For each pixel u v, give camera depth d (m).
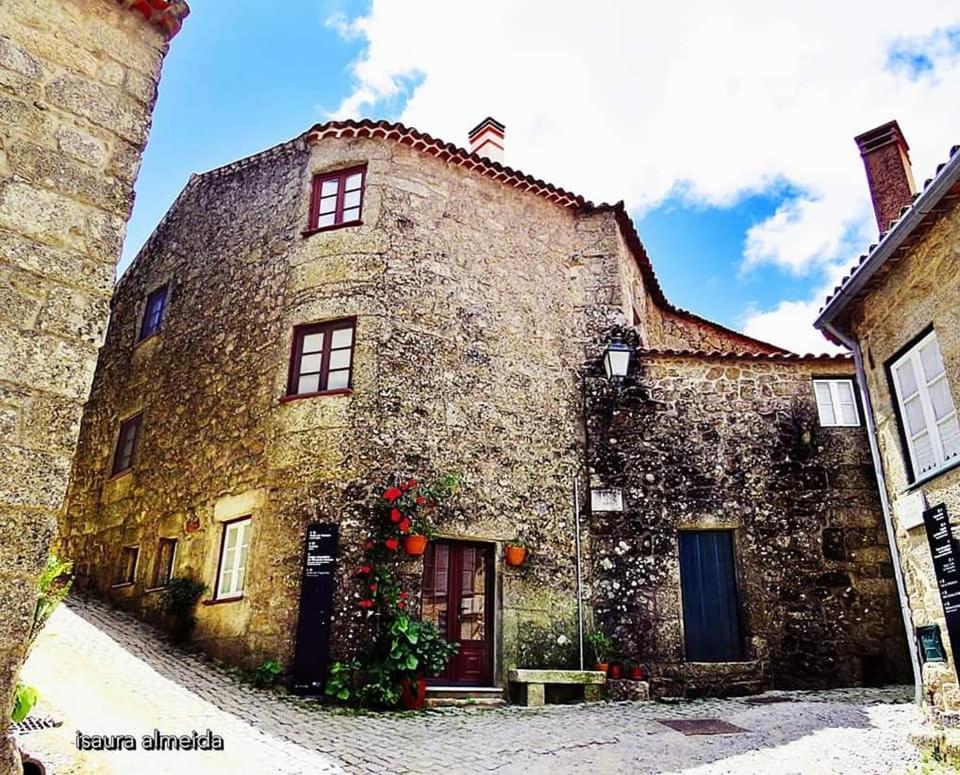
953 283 6.41
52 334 3.85
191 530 10.05
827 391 10.76
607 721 7.24
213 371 10.86
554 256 11.45
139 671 7.69
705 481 10.20
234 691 7.54
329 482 8.75
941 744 5.65
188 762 5.01
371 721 6.91
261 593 8.58
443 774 5.18
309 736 6.07
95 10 4.48
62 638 8.54
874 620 9.57
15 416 3.64
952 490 6.31
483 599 9.21
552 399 10.52
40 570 3.57
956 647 6.15
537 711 7.90
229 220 11.92
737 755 5.84
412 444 9.16
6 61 4.05
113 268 4.16
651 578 9.77
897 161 8.41
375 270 9.77
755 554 9.85
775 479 10.20
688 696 9.10
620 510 10.08
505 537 9.43
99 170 4.25
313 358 9.63
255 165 11.88
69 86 4.25
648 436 10.42
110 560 11.71
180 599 9.44
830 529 9.96
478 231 10.76
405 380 9.38
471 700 8.29
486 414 9.84
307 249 10.14
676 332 14.25
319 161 10.68
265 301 10.41
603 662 9.22
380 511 8.64
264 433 9.41
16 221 3.87
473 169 10.98
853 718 7.10
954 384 6.36
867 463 10.27
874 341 7.61
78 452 13.90
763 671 9.32
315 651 7.93
